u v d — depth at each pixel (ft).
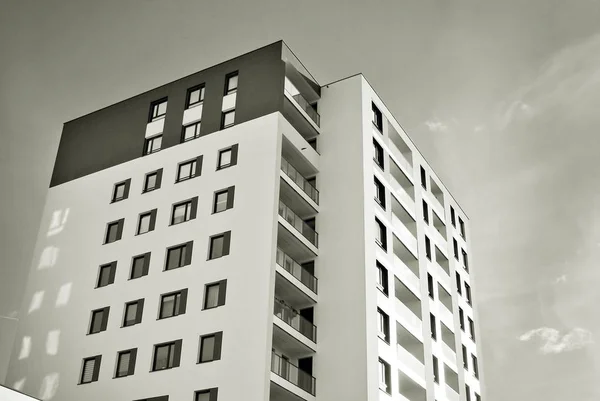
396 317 144.36
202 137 149.69
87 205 156.35
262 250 127.54
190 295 130.52
